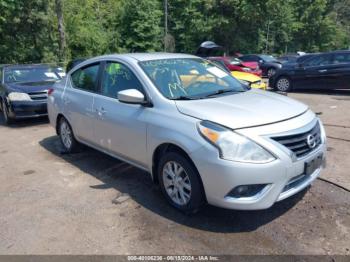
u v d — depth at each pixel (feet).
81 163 17.61
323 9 150.71
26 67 31.09
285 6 136.36
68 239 10.87
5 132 25.18
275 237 10.48
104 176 15.78
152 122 12.26
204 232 10.90
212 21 124.57
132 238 10.76
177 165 11.72
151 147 12.48
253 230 10.89
